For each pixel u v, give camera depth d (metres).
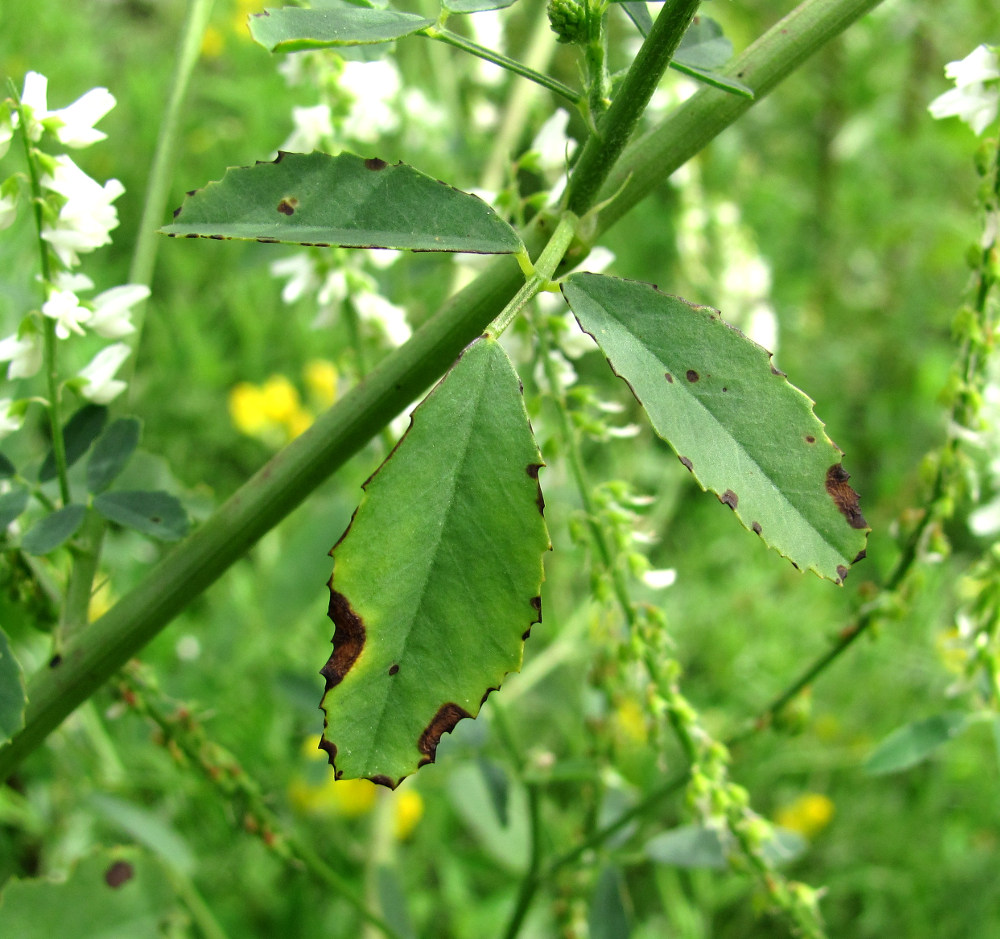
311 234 0.11
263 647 0.32
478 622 0.10
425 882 0.35
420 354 0.12
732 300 0.38
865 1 0.12
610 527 0.16
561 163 0.15
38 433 0.24
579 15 0.11
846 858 0.35
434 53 0.35
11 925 0.18
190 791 0.27
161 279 0.50
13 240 0.23
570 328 0.15
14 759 0.14
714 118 0.12
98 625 0.13
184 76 0.16
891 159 0.58
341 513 0.30
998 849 0.35
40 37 0.47
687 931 0.31
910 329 0.55
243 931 0.30
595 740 0.21
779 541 0.10
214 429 0.46
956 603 0.39
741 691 0.39
